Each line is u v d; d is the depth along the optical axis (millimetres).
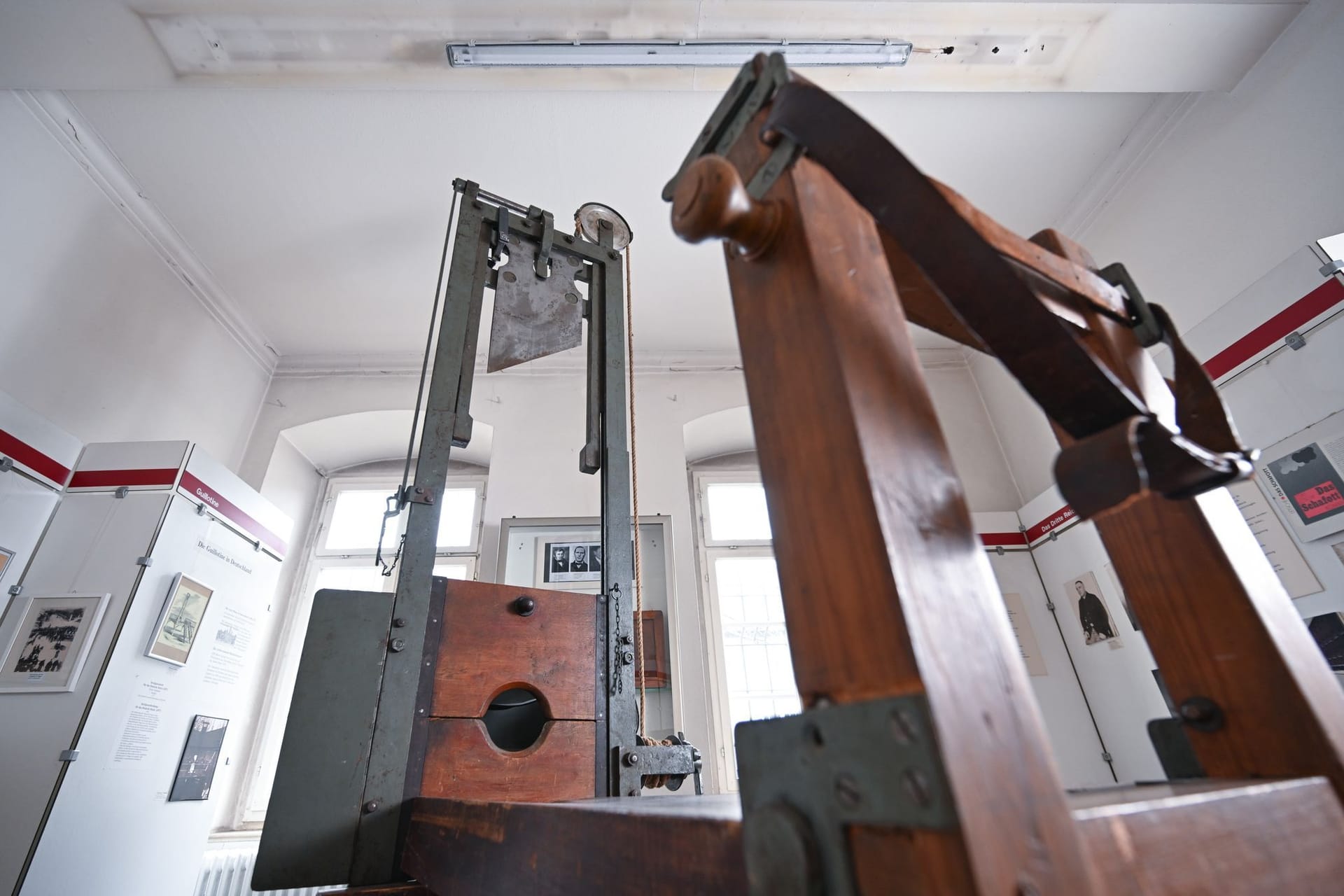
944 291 416
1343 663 1831
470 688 1044
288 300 3420
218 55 2145
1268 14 2088
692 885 352
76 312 2451
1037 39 2197
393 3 2033
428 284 3377
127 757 1855
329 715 921
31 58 2090
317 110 2543
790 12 2098
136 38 2066
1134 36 2156
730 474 4273
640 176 2896
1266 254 2215
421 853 835
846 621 313
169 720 2037
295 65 2199
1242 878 315
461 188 1532
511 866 571
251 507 2492
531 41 2150
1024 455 3525
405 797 925
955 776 242
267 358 3709
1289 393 2008
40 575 1911
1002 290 390
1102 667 2809
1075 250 669
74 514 2021
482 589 1128
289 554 3713
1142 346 625
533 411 3736
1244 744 464
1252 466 443
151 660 1954
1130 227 2803
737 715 3525
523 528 3262
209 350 3229
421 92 2508
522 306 1508
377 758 925
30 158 2301
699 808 456
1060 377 401
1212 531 518
